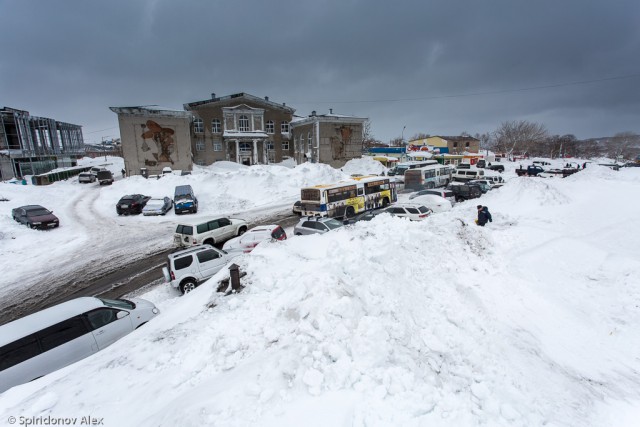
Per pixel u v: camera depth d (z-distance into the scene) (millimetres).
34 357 7141
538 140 90125
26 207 23438
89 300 8578
